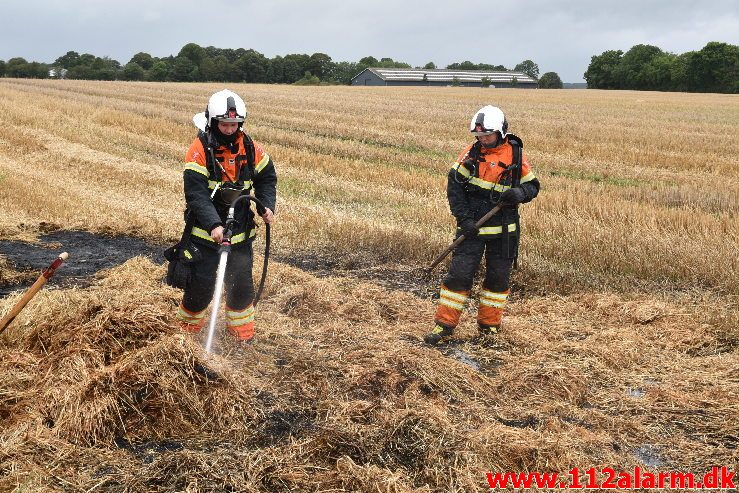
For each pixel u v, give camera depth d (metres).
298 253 8.82
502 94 56.47
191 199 4.87
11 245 8.70
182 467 3.73
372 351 5.32
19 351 4.83
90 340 4.59
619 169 17.03
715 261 7.82
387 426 4.18
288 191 12.96
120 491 3.58
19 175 13.38
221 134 4.95
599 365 5.38
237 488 3.62
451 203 5.84
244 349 5.25
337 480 3.73
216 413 4.30
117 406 4.14
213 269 5.05
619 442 4.31
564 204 11.36
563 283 7.65
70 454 3.86
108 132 20.08
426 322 6.34
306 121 25.73
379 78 114.00
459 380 5.00
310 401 4.62
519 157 5.77
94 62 99.50
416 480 3.82
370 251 8.85
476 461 3.90
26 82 52.25
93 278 7.48
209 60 103.12
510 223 5.85
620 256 8.17
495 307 5.99
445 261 8.45
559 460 3.98
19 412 4.20
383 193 12.85
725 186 14.70
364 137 22.06
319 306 6.51
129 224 9.91
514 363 5.41
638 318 6.44
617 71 104.25
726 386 4.97
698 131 25.28
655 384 5.10
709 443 4.30
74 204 10.88
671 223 10.04
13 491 3.47
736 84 93.31
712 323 6.31
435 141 21.22
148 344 4.54
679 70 96.81
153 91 43.62
